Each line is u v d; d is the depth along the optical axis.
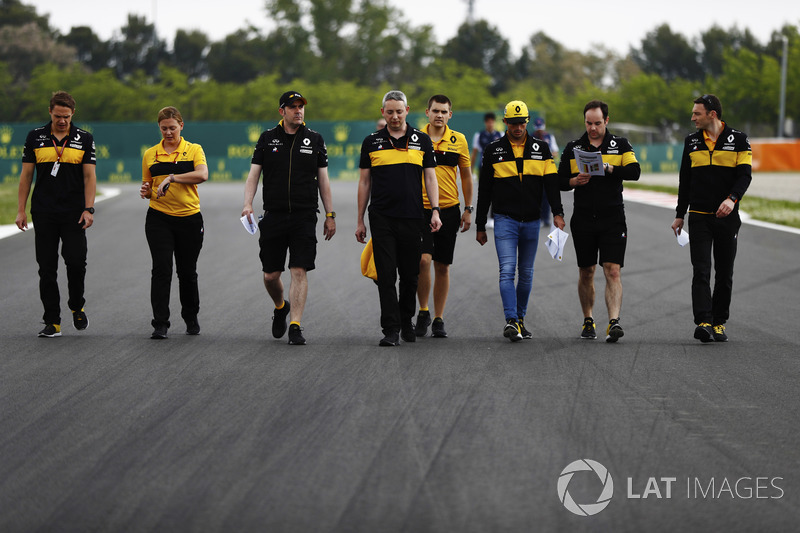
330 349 16.14
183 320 19.02
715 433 11.28
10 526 8.61
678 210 17.50
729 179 17.05
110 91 136.00
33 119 141.00
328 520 8.66
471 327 18.39
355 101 137.88
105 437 11.13
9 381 13.81
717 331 16.97
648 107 150.62
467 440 10.97
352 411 12.19
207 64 194.88
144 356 15.52
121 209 47.47
